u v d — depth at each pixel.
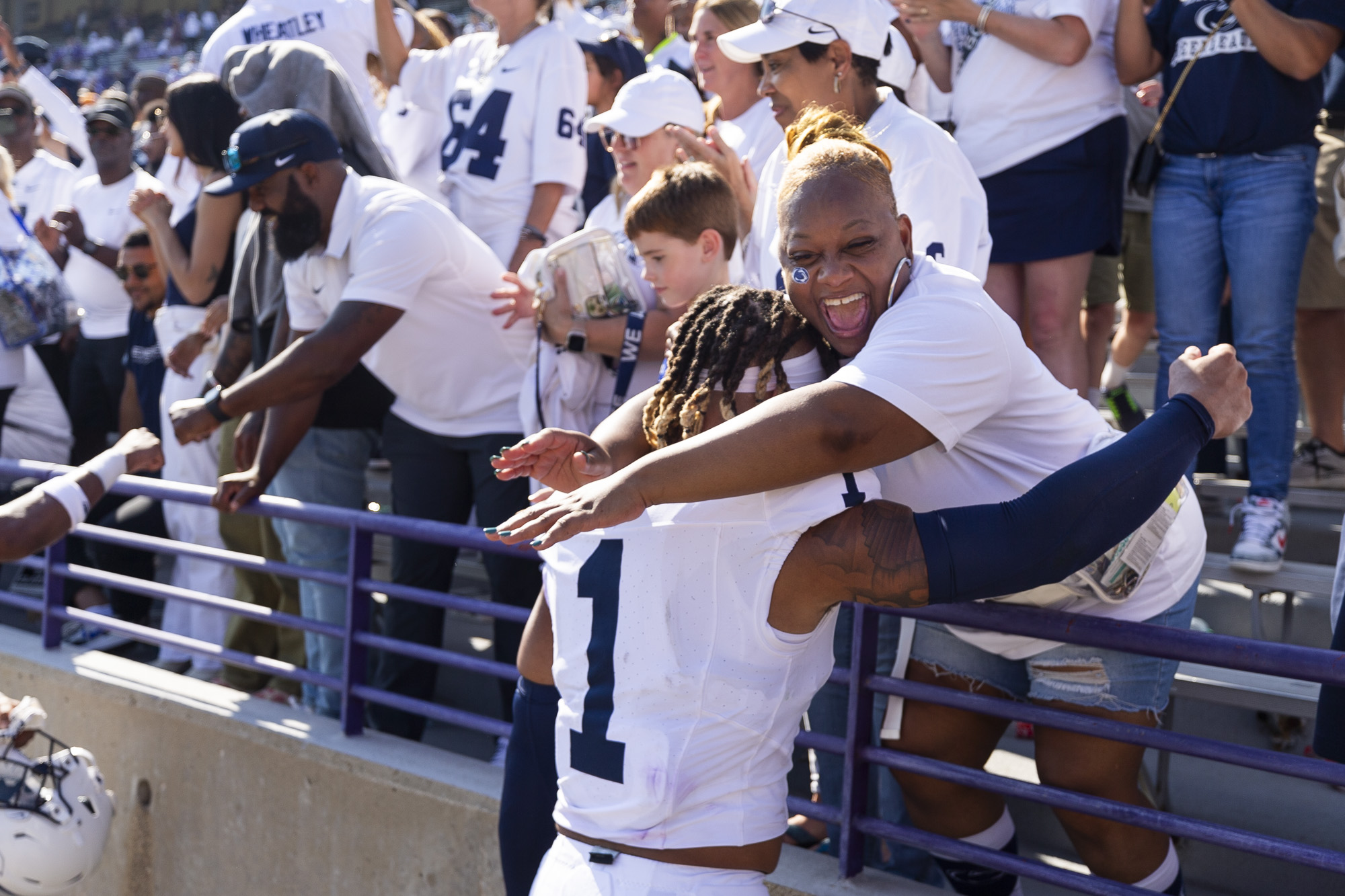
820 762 2.66
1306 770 1.77
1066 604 2.01
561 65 3.84
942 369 1.51
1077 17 3.03
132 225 5.55
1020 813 2.99
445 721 2.89
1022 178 3.16
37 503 2.96
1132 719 2.05
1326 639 3.22
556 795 1.91
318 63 3.65
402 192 3.14
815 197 1.54
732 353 1.61
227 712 3.25
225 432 3.96
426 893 2.86
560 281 2.77
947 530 1.49
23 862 2.91
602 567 1.60
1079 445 1.80
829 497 1.50
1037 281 3.22
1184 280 3.17
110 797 3.16
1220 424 1.62
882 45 2.46
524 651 1.91
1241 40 3.00
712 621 1.54
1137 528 1.57
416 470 3.40
